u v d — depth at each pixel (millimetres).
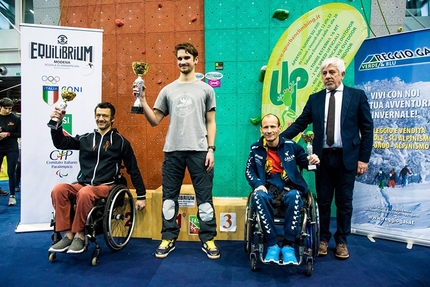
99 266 1950
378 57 2400
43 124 2584
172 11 3012
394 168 2377
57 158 2637
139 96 1988
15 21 5125
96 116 2203
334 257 2082
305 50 2834
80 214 1894
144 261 2025
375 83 2426
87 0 3092
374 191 2461
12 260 2047
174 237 2166
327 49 2812
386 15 2885
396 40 2314
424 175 2271
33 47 2516
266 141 2074
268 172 2055
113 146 2213
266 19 2928
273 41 2934
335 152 2010
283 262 1729
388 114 2383
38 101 2557
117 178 2258
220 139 3049
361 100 1986
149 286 1690
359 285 1691
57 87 2584
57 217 1920
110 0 3068
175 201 2160
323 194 2078
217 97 3020
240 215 2400
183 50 2051
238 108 3012
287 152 2012
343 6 2766
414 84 2268
